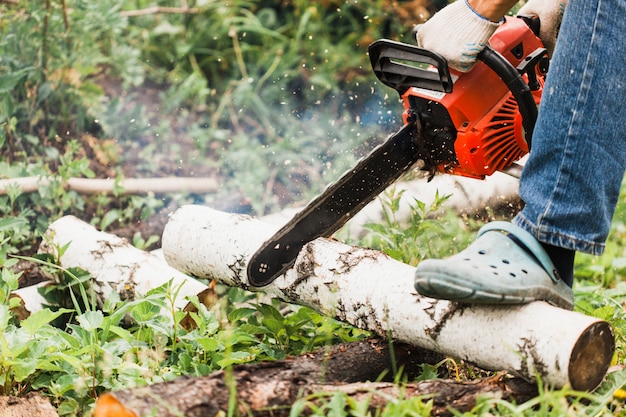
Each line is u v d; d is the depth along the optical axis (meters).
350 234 3.96
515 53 2.75
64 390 2.39
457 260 2.26
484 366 2.34
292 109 5.82
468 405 2.20
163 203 4.57
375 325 2.57
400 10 6.10
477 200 4.26
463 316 2.34
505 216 4.41
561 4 2.84
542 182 2.34
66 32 4.82
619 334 2.83
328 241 2.80
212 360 2.61
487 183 4.29
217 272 2.96
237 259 2.85
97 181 4.35
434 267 2.19
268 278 2.82
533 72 2.75
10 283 2.86
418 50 2.58
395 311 2.49
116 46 5.45
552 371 2.16
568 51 2.27
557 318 2.20
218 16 6.11
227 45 6.18
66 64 4.79
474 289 2.18
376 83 5.93
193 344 2.66
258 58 6.12
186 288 3.01
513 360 2.23
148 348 2.65
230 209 4.78
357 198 2.85
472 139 2.65
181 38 6.09
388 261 2.64
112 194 4.49
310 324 3.03
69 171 4.21
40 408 2.33
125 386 2.42
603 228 2.34
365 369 2.51
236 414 2.08
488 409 2.17
